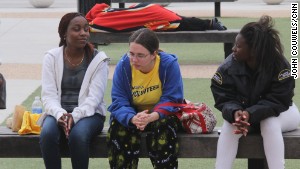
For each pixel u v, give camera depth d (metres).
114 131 14.67
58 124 14.81
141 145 15.01
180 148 15.09
